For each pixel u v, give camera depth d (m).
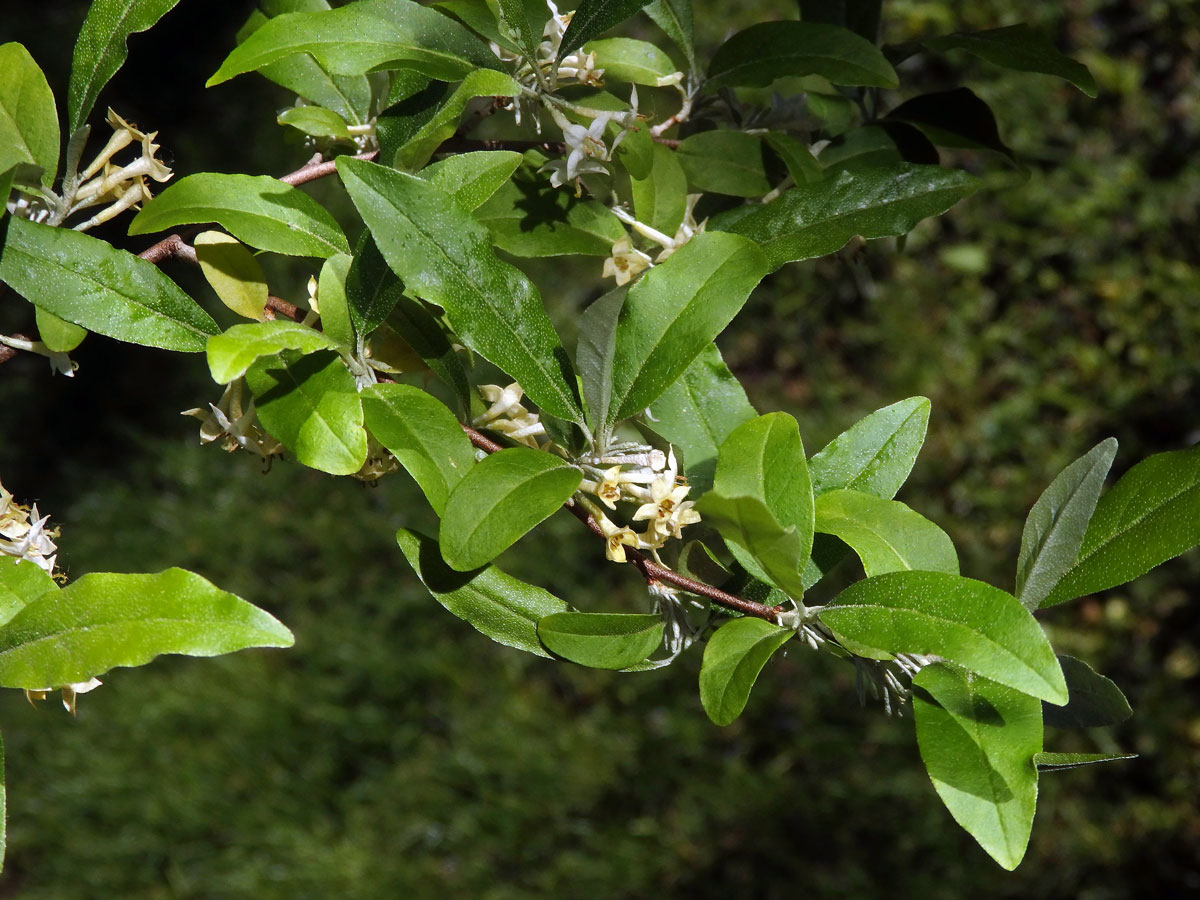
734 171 1.36
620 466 0.96
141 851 3.94
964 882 3.79
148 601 0.83
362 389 0.93
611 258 1.14
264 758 4.11
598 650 0.98
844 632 0.89
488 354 0.93
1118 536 0.99
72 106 1.05
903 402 1.07
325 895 3.81
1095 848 3.84
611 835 3.92
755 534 0.83
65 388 4.90
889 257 4.93
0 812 0.80
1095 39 5.02
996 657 0.83
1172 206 4.77
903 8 5.05
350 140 1.23
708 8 5.12
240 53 0.97
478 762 4.05
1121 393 4.59
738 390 1.09
